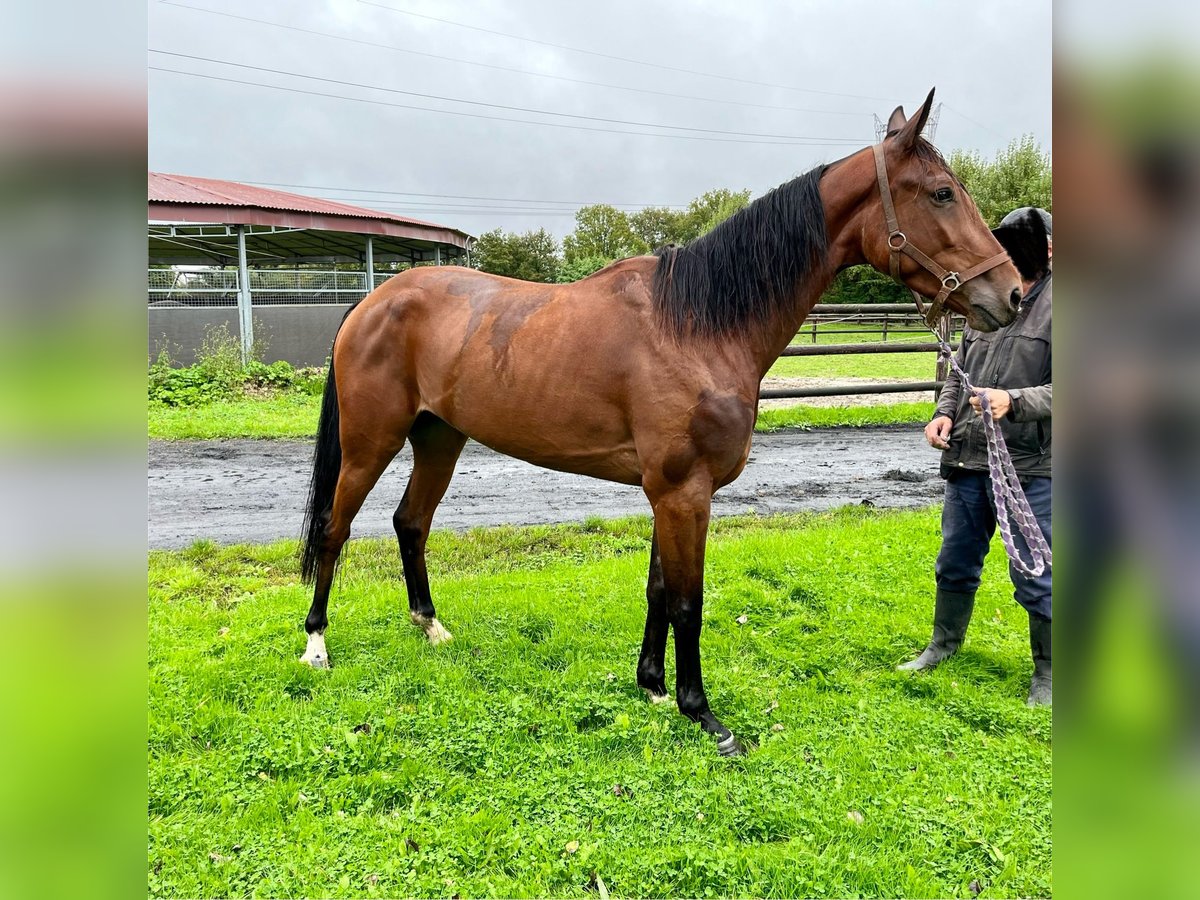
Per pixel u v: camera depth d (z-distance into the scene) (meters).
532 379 2.62
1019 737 2.53
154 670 2.90
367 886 1.83
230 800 2.14
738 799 2.17
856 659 3.21
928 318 2.44
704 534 2.49
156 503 5.78
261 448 7.84
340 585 4.02
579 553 4.71
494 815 2.11
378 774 2.25
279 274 17.81
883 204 2.35
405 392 3.00
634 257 2.69
